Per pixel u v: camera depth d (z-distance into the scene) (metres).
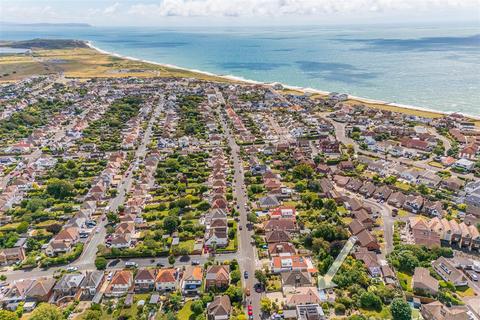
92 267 138.25
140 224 164.75
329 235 147.00
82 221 164.75
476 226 153.75
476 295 119.19
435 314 107.25
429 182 199.25
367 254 136.25
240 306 116.12
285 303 116.06
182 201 177.12
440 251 138.12
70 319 112.62
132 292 123.00
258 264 136.62
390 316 110.00
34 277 133.38
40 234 159.12
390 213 172.75
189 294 122.06
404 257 132.50
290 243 147.62
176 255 143.75
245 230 159.88
